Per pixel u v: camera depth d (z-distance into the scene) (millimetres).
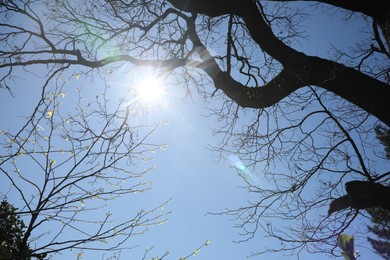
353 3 5684
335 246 6668
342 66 5770
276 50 6082
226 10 6207
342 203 6109
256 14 6145
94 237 2965
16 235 3209
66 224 3109
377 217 6672
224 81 7012
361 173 5711
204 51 7438
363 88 5586
